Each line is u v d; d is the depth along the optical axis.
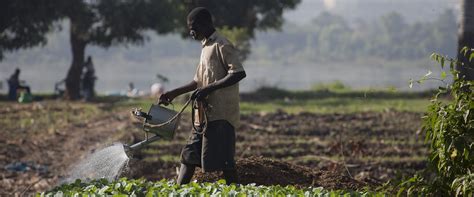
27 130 46.31
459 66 20.12
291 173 20.31
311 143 39.31
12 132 45.22
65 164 33.75
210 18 17.84
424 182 17.33
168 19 79.62
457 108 16.52
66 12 74.69
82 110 59.50
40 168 33.16
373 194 16.44
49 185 29.03
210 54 17.69
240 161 20.38
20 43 76.31
